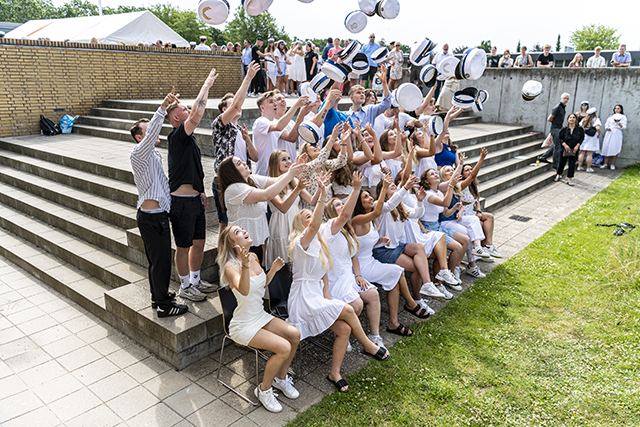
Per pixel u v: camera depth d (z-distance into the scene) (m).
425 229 5.55
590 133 12.37
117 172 7.14
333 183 4.89
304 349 4.45
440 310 5.20
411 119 6.63
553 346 4.46
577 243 7.10
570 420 3.50
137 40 16.12
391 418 3.49
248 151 4.94
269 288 4.21
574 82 13.88
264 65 13.36
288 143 5.24
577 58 14.55
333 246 4.14
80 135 11.26
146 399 3.69
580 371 4.07
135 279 5.09
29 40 11.07
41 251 6.52
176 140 4.04
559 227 7.96
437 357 4.27
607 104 13.46
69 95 11.97
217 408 3.59
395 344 4.49
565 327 4.79
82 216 6.73
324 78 5.34
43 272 5.83
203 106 3.93
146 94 13.58
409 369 4.08
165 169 7.35
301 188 3.99
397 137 5.78
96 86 12.45
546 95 14.41
